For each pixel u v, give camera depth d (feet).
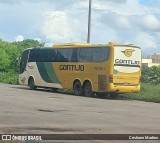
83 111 58.39
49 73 106.93
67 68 100.48
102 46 90.12
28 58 115.85
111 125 43.96
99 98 89.61
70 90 110.11
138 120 49.73
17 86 129.29
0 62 189.37
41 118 48.21
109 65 87.76
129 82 89.15
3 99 74.23
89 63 93.25
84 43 98.78
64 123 44.32
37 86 111.75
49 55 107.24
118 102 79.71
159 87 106.42
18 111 55.21
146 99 89.04
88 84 93.66
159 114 58.18
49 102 71.77
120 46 88.33
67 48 101.04
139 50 90.33
